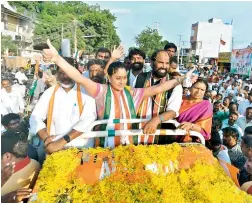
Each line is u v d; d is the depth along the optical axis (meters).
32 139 3.68
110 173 2.64
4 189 2.76
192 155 2.88
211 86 12.74
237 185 3.10
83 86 3.18
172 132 3.25
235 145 4.70
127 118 3.25
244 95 10.98
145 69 6.10
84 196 2.49
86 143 3.15
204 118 3.79
